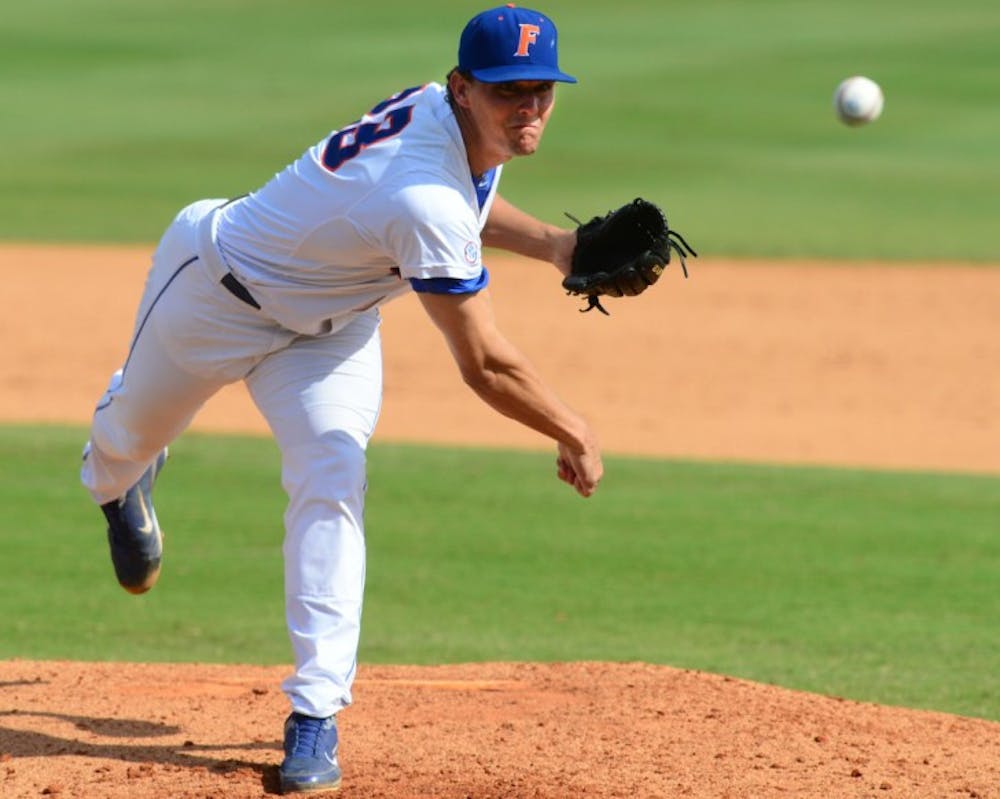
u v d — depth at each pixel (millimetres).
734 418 48344
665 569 29531
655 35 126000
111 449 16531
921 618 26219
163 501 34344
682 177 88000
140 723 16969
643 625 25734
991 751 16641
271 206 14516
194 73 116875
